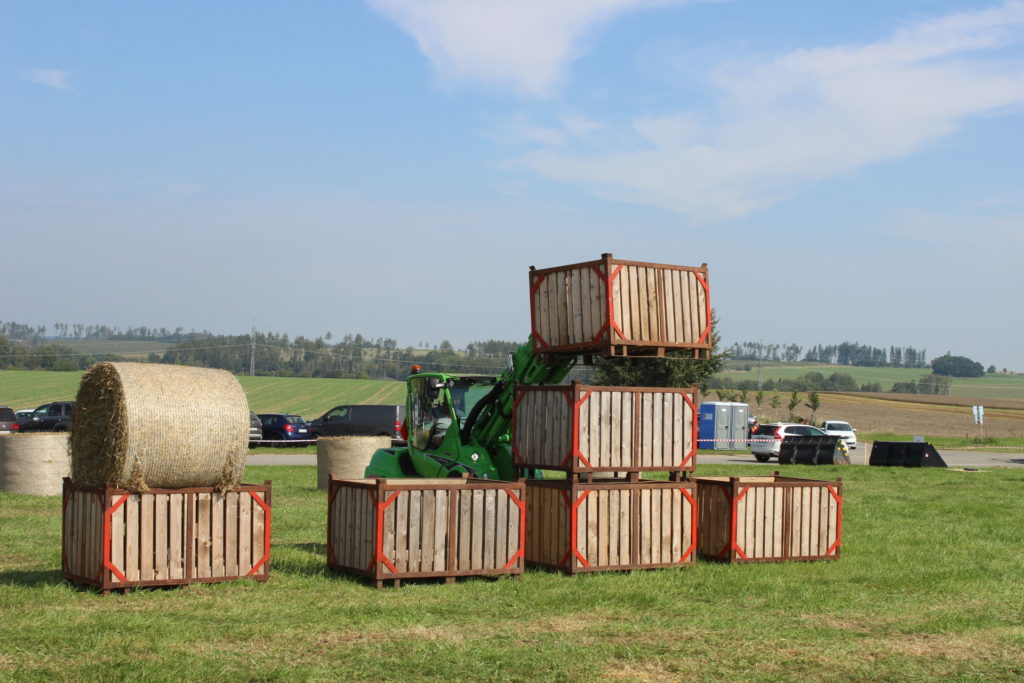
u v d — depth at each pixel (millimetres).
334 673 7715
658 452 12969
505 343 164500
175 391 10555
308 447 41906
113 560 10336
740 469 31734
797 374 188250
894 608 10672
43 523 15805
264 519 11336
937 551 14719
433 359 161375
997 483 26750
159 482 10586
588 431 12539
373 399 91125
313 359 167500
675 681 7773
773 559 13586
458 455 15852
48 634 8602
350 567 11758
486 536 11859
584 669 8016
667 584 11742
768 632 9430
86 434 10766
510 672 7871
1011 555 14469
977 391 163000
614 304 12750
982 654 8773
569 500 12375
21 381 101188
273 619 9445
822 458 36750
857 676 8008
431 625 9414
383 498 11234
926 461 34188
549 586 11500
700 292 13414
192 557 10844
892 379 184750
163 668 7688
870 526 17391
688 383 50781
